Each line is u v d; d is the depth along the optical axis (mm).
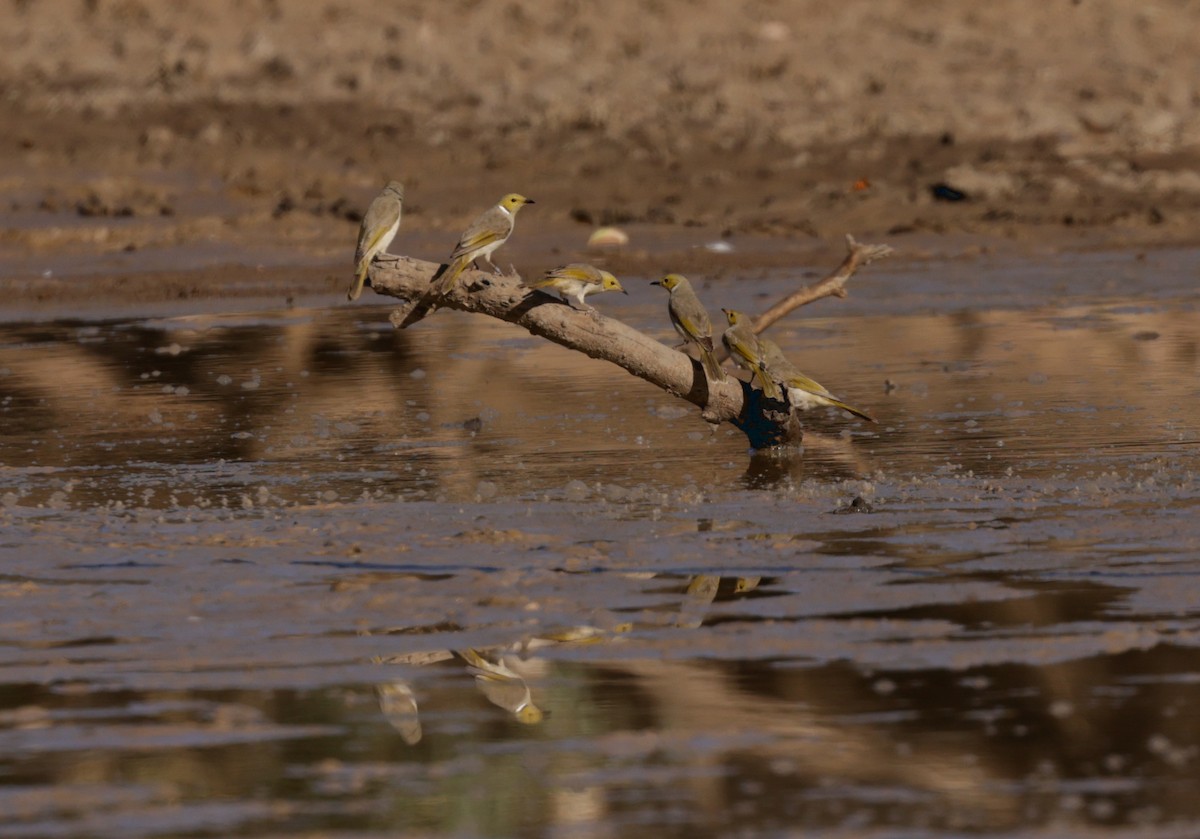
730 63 66875
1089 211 54250
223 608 16688
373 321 40656
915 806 11773
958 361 33156
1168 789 11984
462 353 35812
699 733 13211
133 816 11875
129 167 59094
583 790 12172
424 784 12336
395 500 21688
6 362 35031
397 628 16000
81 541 19484
